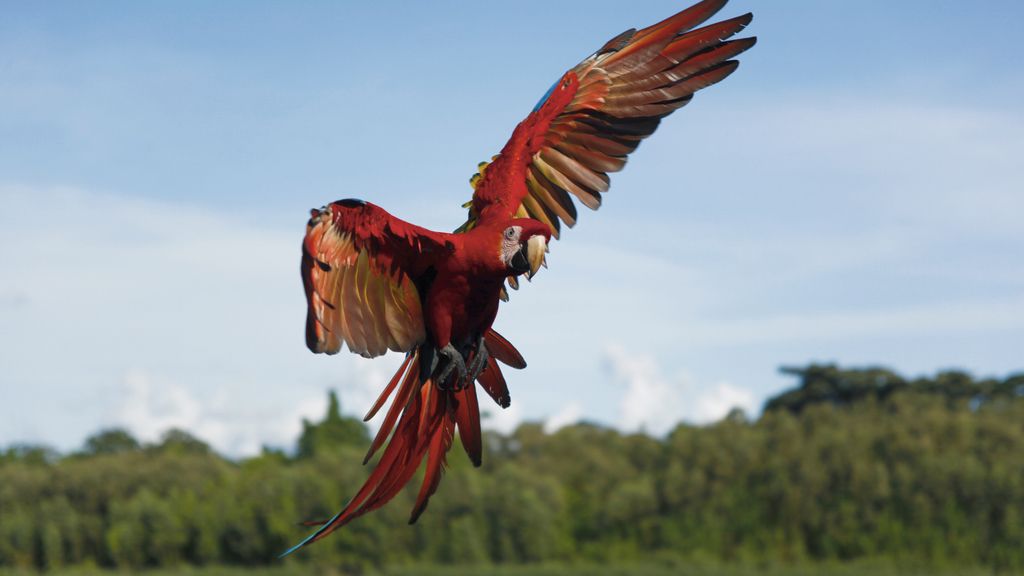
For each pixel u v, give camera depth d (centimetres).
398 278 450
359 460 5247
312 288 411
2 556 5203
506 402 546
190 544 5169
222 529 5106
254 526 5047
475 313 494
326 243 419
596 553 4641
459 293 476
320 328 415
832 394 7356
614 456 5503
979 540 4200
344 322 425
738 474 4759
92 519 5331
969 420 4803
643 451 5416
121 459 5866
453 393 520
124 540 5103
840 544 4388
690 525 4594
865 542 4319
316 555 4862
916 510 4300
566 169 541
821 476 4544
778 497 4553
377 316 440
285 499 5056
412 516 529
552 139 542
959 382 6762
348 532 4894
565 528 4859
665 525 4647
